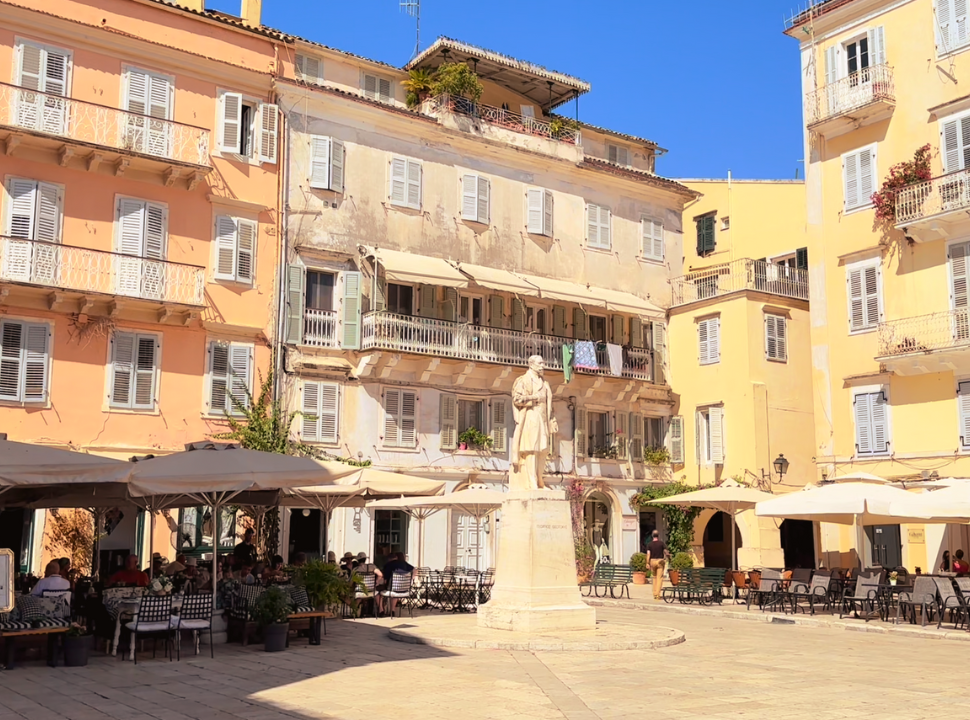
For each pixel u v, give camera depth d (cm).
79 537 2467
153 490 1442
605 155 3897
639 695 1152
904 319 2836
